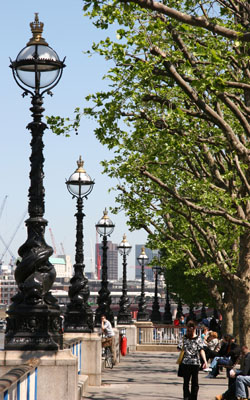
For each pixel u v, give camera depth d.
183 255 36.41
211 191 26.80
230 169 26.83
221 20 20.31
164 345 44.44
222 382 24.39
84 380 19.14
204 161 30.61
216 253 31.09
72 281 22.05
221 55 18.78
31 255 11.89
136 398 18.12
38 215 12.18
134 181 29.89
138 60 20.11
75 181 23.53
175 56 19.06
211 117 19.08
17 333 11.73
